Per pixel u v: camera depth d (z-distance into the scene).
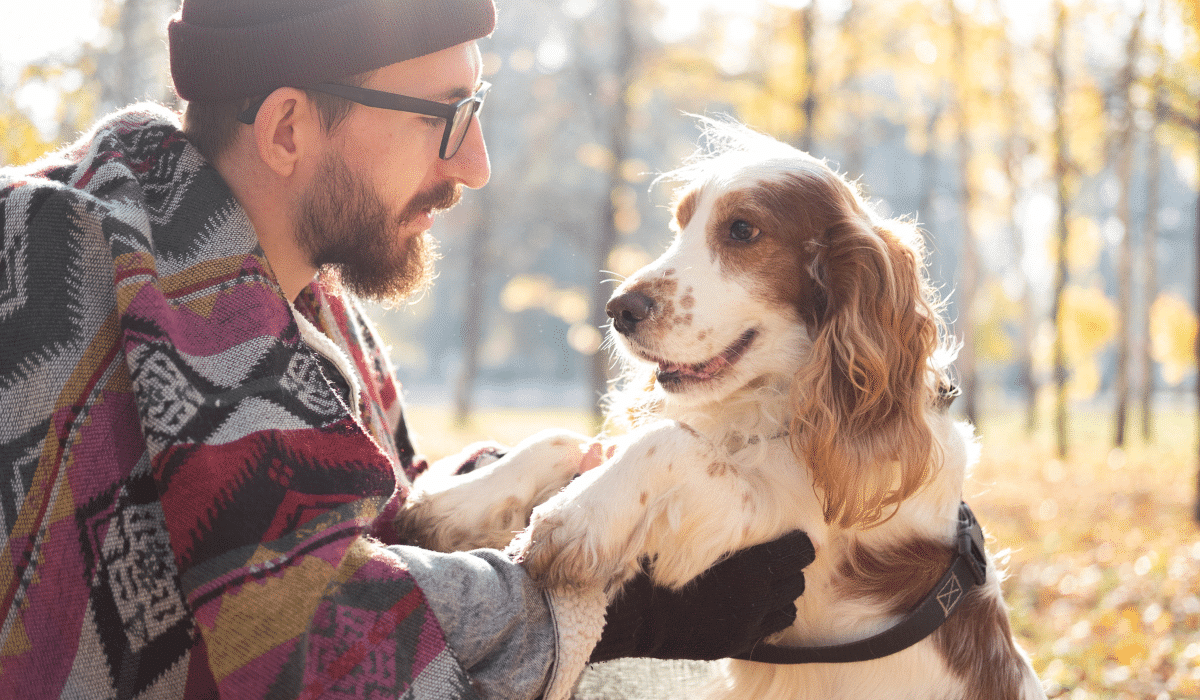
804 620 2.13
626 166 18.91
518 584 1.59
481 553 1.65
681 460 1.87
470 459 2.29
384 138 1.77
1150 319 22.73
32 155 6.00
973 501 10.62
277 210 1.80
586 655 1.64
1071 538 8.62
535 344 54.47
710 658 1.88
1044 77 14.87
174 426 1.39
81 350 1.45
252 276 1.59
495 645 1.52
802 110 13.05
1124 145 14.80
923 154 20.88
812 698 2.12
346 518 1.47
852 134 17.12
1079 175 15.70
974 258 18.52
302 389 1.56
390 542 1.99
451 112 1.81
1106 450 18.80
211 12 1.70
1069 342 23.14
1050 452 18.27
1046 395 41.28
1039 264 24.48
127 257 1.45
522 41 24.08
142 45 10.87
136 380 1.40
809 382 2.12
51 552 1.39
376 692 1.36
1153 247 22.41
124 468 1.45
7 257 1.46
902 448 2.07
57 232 1.47
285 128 1.73
